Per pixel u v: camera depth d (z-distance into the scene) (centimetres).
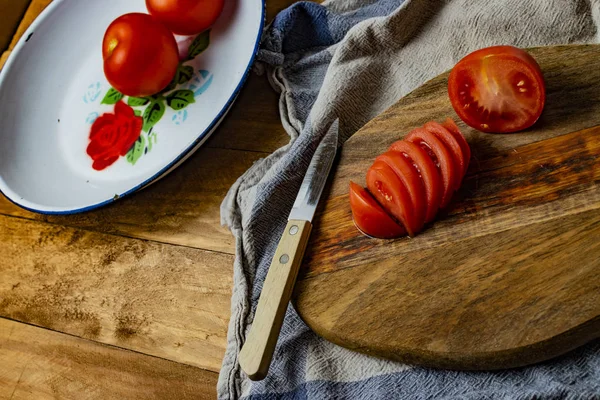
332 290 71
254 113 85
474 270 69
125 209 83
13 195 84
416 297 69
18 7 98
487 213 71
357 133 78
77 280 81
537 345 66
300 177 80
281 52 89
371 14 88
